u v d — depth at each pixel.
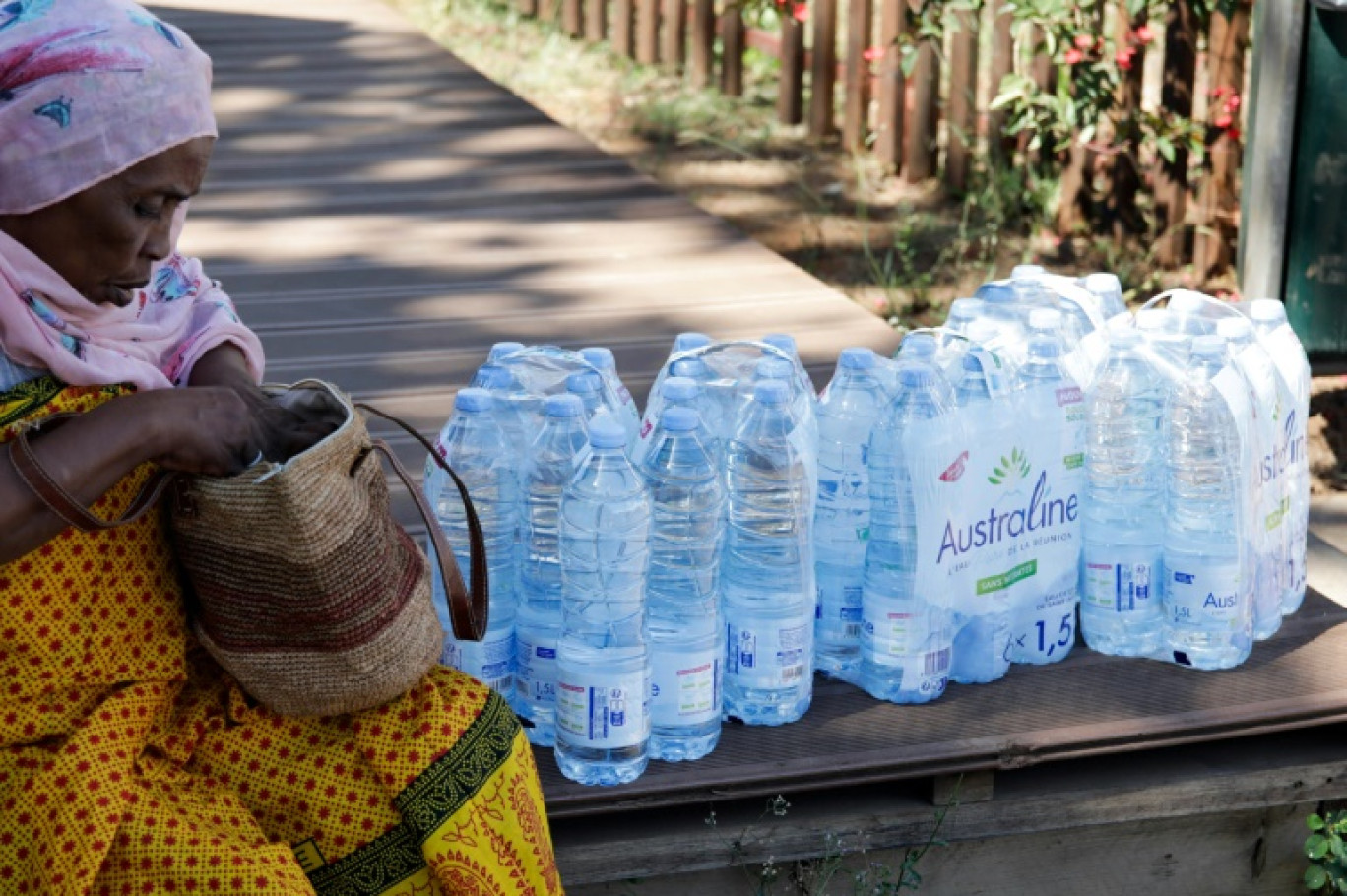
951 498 2.67
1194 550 2.85
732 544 2.65
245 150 6.35
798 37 7.84
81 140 1.96
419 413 3.89
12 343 2.02
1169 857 2.87
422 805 2.11
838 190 7.21
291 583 2.04
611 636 2.47
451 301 4.73
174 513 2.06
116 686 2.08
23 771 2.03
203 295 2.36
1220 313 3.20
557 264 5.08
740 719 2.71
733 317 4.60
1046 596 2.87
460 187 5.92
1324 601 3.19
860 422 2.75
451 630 2.58
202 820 2.04
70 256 2.04
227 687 2.17
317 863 2.14
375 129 6.68
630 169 6.20
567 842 2.57
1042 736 2.68
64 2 1.99
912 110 7.13
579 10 9.48
